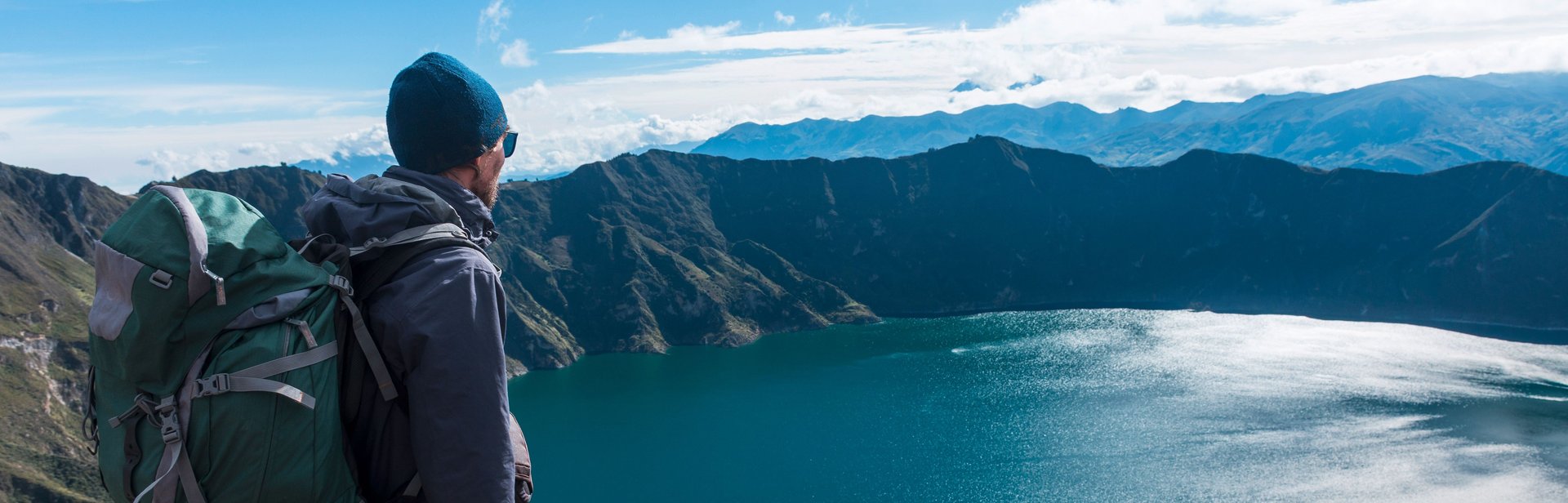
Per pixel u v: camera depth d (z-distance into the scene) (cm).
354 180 356
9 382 15925
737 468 14575
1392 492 12069
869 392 19175
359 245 329
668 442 16238
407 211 329
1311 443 14262
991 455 14500
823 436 16050
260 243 303
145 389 286
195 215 293
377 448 328
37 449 14688
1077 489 12769
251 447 283
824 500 13000
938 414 17038
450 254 332
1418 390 17288
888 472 13988
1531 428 14638
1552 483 12119
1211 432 15038
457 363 311
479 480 309
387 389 315
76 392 16775
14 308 17800
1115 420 16012
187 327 282
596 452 15838
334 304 313
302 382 294
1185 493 12356
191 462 281
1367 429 14912
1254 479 12781
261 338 290
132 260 279
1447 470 12825
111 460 296
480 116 372
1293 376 18775
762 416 17612
